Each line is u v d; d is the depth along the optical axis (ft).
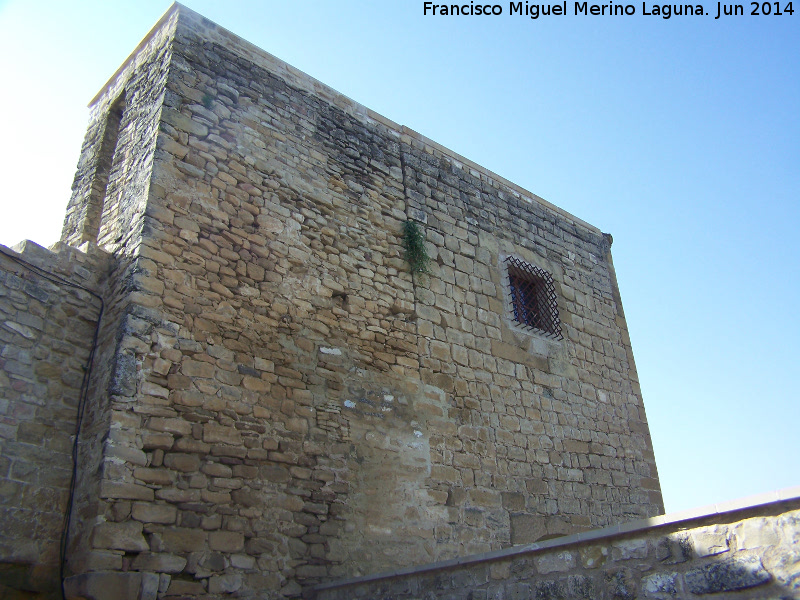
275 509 22.98
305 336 26.68
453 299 33.40
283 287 26.84
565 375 36.60
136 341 21.89
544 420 33.99
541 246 40.06
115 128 31.60
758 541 13.23
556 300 38.83
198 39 28.76
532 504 31.04
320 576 23.11
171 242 24.16
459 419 30.45
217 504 21.68
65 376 22.39
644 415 39.88
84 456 21.24
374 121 34.65
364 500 25.53
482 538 28.40
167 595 19.63
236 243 26.07
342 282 29.09
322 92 32.78
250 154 28.19
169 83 26.84
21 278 22.45
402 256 32.27
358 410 27.04
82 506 20.21
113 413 20.59
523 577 16.94
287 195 28.76
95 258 24.63
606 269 43.83
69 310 23.26
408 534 26.16
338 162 31.68
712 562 13.76
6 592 18.89
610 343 40.73
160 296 23.08
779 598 12.68
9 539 19.40
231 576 21.08
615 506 34.71
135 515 19.90
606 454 36.01
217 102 28.04
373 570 24.52
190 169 25.88
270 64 31.04
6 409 20.71
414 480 27.45
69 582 19.11
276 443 23.95
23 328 21.94
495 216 38.29
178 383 22.33
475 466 29.84
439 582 18.90
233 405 23.36
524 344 35.42
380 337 29.40
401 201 33.68
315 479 24.49
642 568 14.84
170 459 21.24
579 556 16.03
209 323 23.98
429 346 31.12
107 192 27.78
